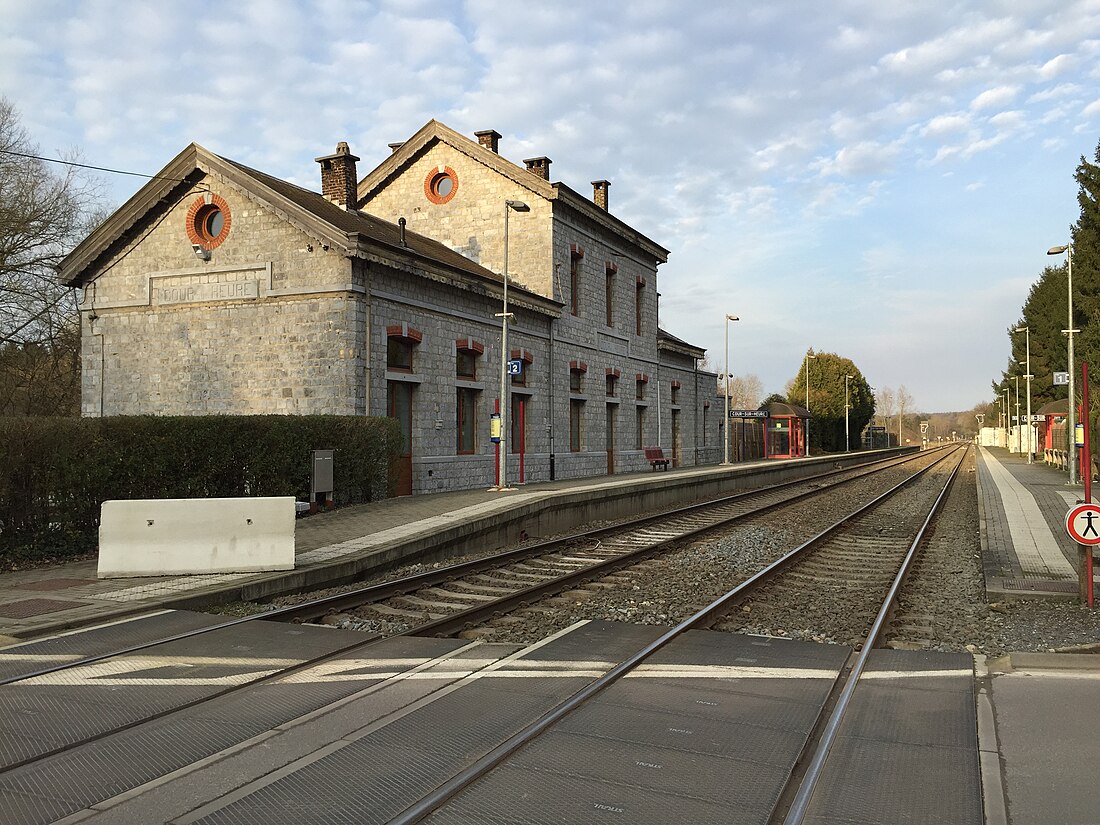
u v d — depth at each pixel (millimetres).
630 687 6156
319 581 10828
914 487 31391
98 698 5855
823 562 13219
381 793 4293
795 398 84938
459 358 23234
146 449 13445
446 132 28953
